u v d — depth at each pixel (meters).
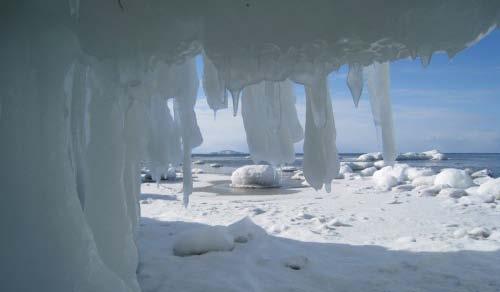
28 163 2.18
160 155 3.47
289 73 2.17
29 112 2.21
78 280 2.17
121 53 2.21
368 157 37.81
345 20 2.06
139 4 2.13
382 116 3.20
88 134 2.84
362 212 7.50
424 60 2.10
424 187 11.14
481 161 37.94
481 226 5.97
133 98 2.70
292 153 3.46
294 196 10.79
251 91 3.31
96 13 2.17
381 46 2.16
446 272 3.89
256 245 4.90
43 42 2.19
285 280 3.74
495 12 1.96
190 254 4.53
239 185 13.87
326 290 3.51
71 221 2.24
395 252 4.63
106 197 2.64
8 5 2.17
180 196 10.87
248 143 3.37
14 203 2.13
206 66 2.73
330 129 3.27
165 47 2.20
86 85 2.75
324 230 5.89
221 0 2.08
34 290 2.07
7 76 2.18
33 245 2.12
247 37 2.12
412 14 2.01
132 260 2.79
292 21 2.09
